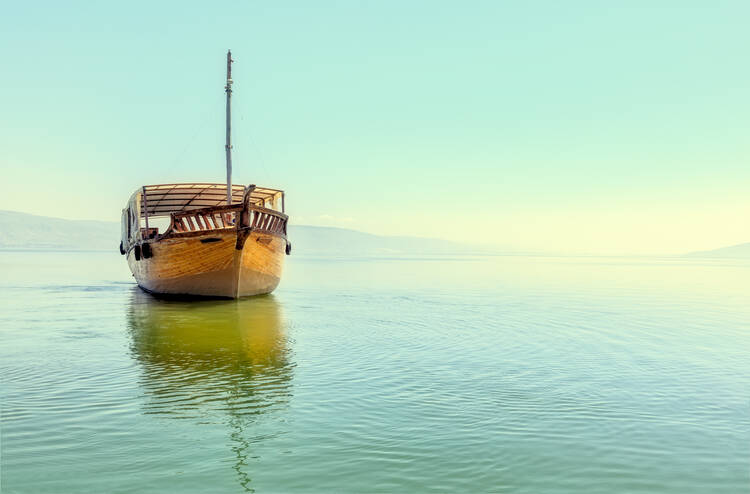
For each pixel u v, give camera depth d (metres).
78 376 11.13
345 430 7.98
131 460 6.89
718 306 26.73
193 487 6.18
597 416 8.66
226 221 28.11
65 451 7.16
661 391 10.13
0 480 6.29
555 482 6.35
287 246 30.97
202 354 13.47
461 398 9.59
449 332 17.12
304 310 23.16
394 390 10.10
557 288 38.97
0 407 8.96
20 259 103.81
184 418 8.50
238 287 26.67
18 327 17.92
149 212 34.69
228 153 29.52
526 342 15.36
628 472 6.63
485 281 47.00
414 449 7.28
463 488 6.19
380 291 34.28
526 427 8.13
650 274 69.62
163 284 28.19
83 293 31.34
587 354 13.63
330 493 6.06
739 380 11.01
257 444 7.44
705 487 6.25
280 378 11.01
